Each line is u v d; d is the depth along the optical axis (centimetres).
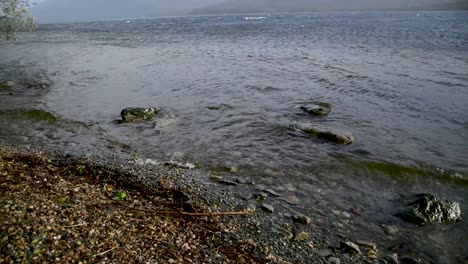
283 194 959
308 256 699
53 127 1476
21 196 768
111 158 1153
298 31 7038
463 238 788
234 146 1302
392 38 5134
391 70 2658
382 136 1393
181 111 1714
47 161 1073
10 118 1574
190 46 4725
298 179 1055
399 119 1584
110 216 739
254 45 4641
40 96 1991
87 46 5019
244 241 723
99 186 902
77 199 794
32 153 1151
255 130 1460
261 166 1138
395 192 987
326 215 865
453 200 948
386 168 1121
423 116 1620
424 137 1382
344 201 936
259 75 2533
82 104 1836
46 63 3322
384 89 2078
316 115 1636
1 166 970
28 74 2709
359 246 747
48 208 725
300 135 1399
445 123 1530
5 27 2662
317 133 1384
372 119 1586
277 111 1705
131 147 1279
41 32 9312
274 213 855
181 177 1025
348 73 2547
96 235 657
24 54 4075
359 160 1180
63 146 1255
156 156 1200
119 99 1941
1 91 2106
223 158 1196
